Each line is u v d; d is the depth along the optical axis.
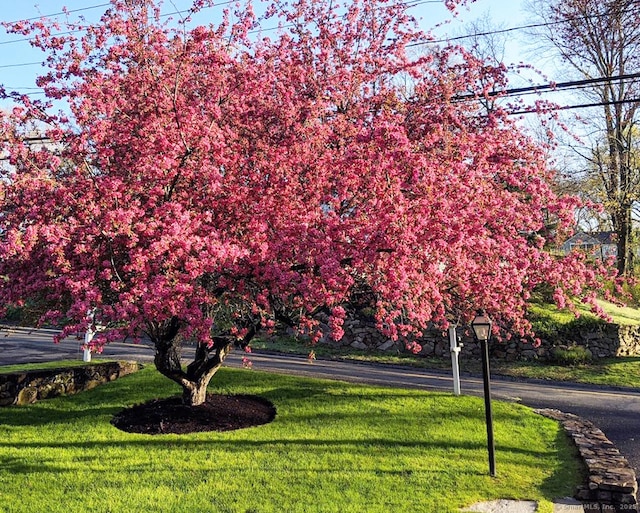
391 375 14.70
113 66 8.47
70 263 6.98
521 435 8.45
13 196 7.30
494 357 17.66
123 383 11.34
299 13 10.51
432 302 8.68
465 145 8.28
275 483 6.32
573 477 6.92
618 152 22.44
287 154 8.17
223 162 7.68
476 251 8.02
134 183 7.29
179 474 6.59
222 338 9.43
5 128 7.57
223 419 8.91
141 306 6.79
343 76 9.69
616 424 10.23
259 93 8.63
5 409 9.61
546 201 9.21
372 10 10.61
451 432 8.38
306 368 14.90
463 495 6.12
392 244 6.97
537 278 9.47
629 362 16.78
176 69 8.36
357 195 8.02
